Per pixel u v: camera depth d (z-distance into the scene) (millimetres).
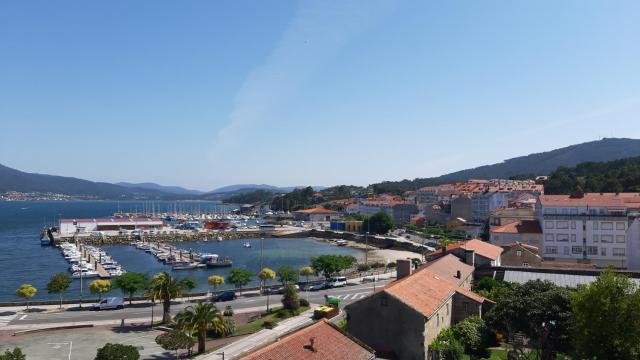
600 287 43438
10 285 141750
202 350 67875
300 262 189375
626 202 142750
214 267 177000
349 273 136750
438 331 58000
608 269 46469
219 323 68562
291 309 88812
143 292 117375
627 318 41969
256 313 90062
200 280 151000
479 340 55406
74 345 71375
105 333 77875
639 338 41469
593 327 42656
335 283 114062
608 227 128875
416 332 52781
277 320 82812
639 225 114812
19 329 79875
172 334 64375
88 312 91938
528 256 99562
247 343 70312
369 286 115062
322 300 99625
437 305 56625
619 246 127812
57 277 99375
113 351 50375
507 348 56875
